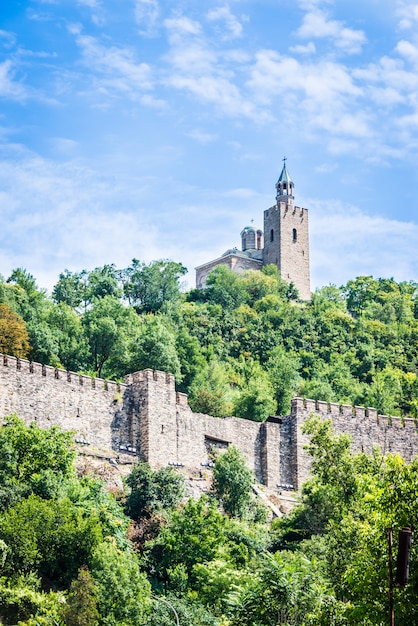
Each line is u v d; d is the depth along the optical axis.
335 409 139.38
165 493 110.12
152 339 161.62
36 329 155.25
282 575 87.00
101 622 85.12
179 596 95.06
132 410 124.62
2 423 112.81
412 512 66.44
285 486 132.00
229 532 107.50
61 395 118.75
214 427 130.12
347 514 98.94
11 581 87.06
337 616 74.69
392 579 61.59
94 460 117.00
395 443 142.38
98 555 89.56
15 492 96.62
